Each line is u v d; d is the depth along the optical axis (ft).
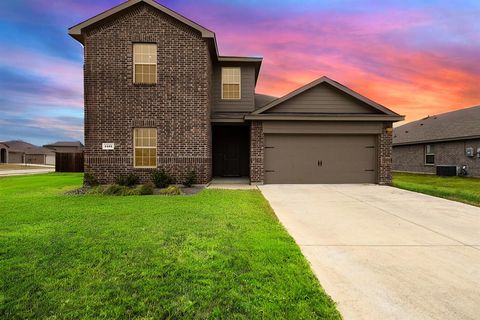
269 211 21.11
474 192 32.60
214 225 16.62
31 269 10.51
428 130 71.87
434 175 62.90
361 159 39.86
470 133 55.06
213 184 39.11
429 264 11.78
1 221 17.37
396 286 9.82
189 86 36.78
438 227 17.56
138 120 36.35
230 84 45.65
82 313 7.86
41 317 7.66
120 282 9.60
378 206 23.88
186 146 36.83
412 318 7.96
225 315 7.84
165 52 36.58
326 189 34.14
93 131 36.11
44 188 34.32
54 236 14.33
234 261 11.32
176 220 17.78
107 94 36.17
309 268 10.95
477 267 11.51
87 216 18.76
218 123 42.27
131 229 15.70
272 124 39.01
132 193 28.91
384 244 14.29
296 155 39.65
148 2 35.78
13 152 200.75
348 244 14.24
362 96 39.42
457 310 8.36
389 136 39.24
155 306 8.21
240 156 51.62
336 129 39.24
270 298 8.67
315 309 8.16
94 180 35.09
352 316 8.00
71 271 10.37
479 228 17.38
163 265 10.90
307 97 40.45
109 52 36.17
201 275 10.11
